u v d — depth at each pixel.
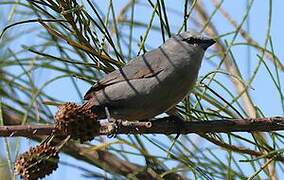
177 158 2.78
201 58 2.92
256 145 2.78
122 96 2.90
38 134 2.78
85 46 2.80
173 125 2.80
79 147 2.84
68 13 2.79
